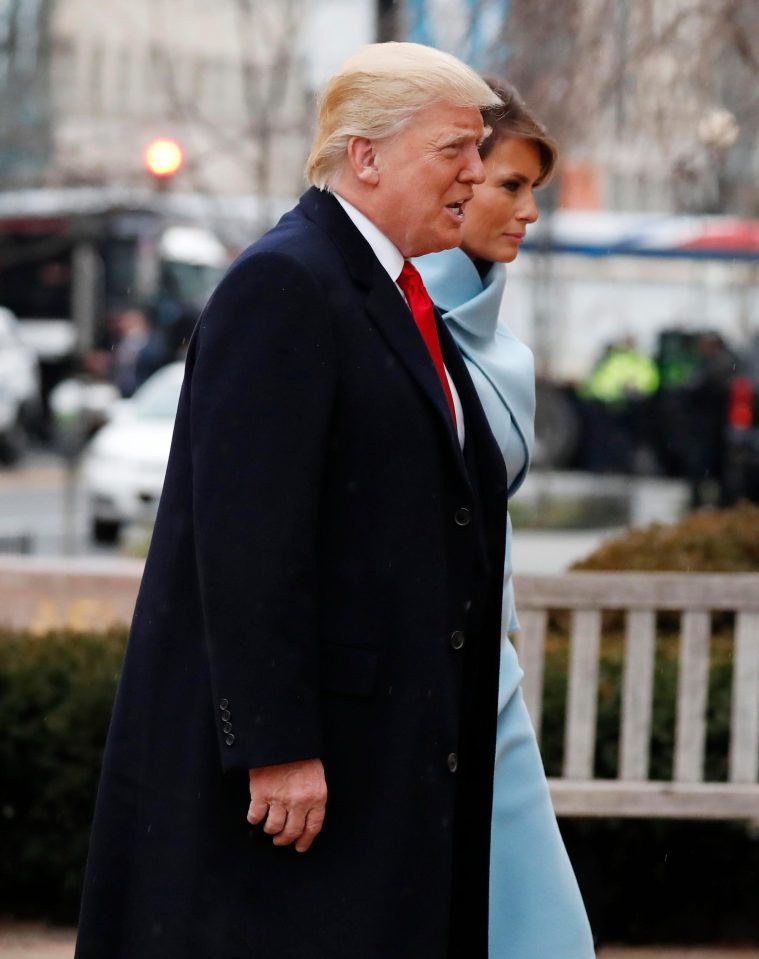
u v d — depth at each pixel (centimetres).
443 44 2578
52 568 1864
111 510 4244
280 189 3925
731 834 1452
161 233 6309
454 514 841
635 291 6069
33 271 6600
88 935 844
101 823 847
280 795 793
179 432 856
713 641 1606
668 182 2925
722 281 5847
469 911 871
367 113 844
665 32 2348
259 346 802
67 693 1444
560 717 1430
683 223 4284
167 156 3112
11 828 1450
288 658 785
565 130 2430
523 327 5391
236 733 782
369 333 826
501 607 880
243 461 792
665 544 1805
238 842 814
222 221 3891
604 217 5969
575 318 6034
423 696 821
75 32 4578
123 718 849
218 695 787
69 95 4528
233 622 782
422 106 840
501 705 995
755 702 1382
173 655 834
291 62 3750
